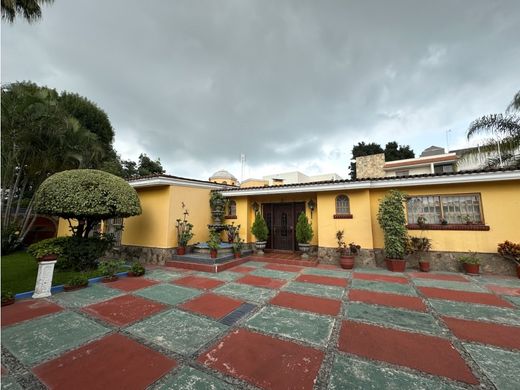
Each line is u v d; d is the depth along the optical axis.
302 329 3.24
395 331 3.17
